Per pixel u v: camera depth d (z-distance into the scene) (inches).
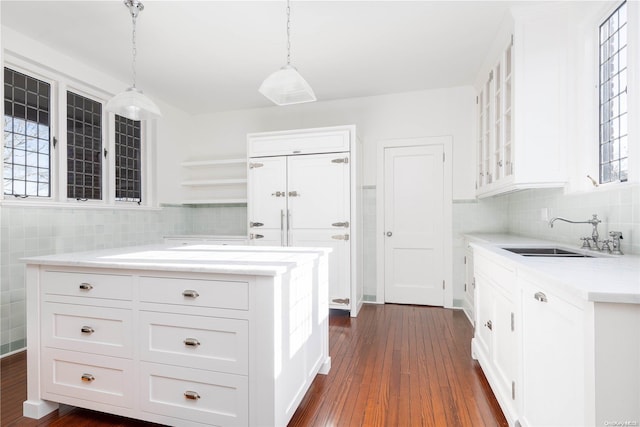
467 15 96.6
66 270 68.3
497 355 73.8
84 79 126.4
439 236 152.6
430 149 153.6
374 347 105.6
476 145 144.7
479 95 139.2
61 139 120.7
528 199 122.4
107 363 65.7
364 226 161.5
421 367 91.1
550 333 49.4
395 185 157.9
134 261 65.7
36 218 109.7
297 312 68.3
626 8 73.6
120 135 149.1
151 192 162.2
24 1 88.7
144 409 63.5
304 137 145.1
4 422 67.6
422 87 150.9
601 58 84.2
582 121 87.0
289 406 63.4
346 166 140.1
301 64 127.9
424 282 154.9
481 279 88.6
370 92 156.3
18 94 108.7
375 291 160.6
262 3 90.6
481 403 73.6
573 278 44.4
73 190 127.0
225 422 58.9
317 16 96.9
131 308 64.2
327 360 88.7
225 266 58.9
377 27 102.9
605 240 73.2
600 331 37.8
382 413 70.2
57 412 71.7
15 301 103.0
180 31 104.4
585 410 39.6
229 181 169.5
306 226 144.5
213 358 59.7
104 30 103.4
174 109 175.9
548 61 90.0
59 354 68.6
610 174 80.2
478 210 147.9
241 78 140.7
